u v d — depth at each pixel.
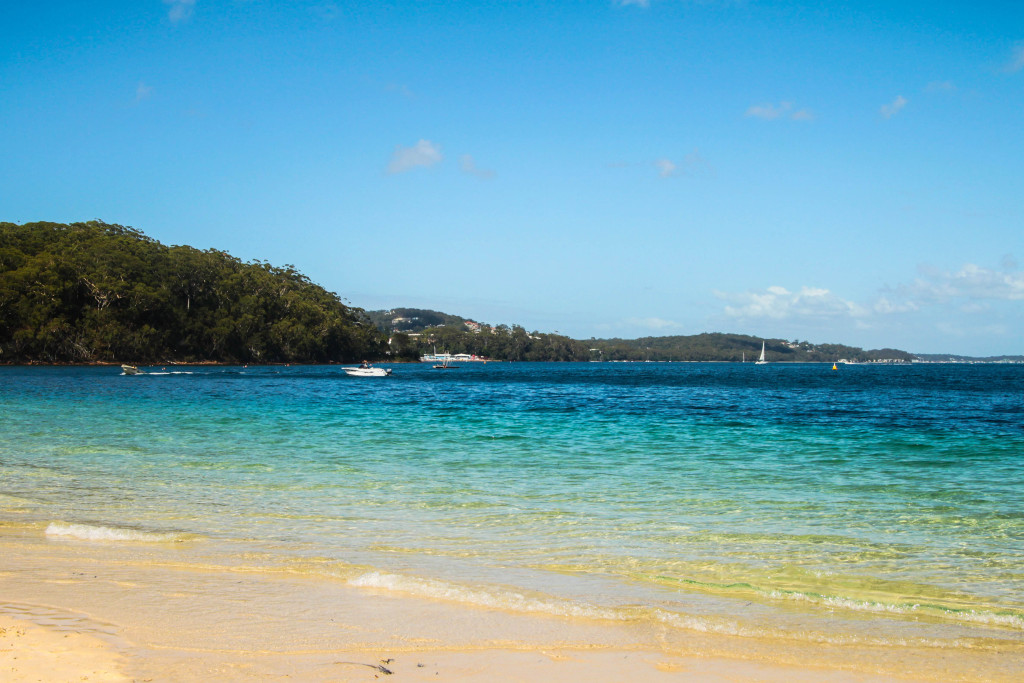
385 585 8.77
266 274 187.50
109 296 133.88
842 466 19.27
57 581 8.84
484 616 7.81
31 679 5.97
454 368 196.12
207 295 161.12
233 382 80.88
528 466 19.11
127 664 6.37
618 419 35.75
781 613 8.02
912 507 13.82
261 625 7.44
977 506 13.95
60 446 22.56
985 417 37.31
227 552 10.27
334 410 40.66
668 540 11.22
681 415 38.50
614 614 7.90
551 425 31.94
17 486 15.53
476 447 23.34
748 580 9.24
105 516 12.62
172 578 9.02
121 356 134.75
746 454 21.84
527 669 6.45
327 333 186.62
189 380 84.19
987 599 8.61
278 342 171.00
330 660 6.56
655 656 6.81
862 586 9.05
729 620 7.77
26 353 124.19
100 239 152.50
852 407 46.19
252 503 13.86
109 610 7.82
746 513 13.23
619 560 10.09
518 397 57.72
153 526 11.89
